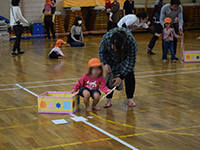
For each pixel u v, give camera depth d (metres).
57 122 4.00
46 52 10.85
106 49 4.21
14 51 10.23
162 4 9.41
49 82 6.34
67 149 3.20
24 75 7.10
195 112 4.37
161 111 4.44
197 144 3.29
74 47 11.99
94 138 3.48
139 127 3.81
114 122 4.01
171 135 3.54
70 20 16.64
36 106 4.75
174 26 8.73
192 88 5.70
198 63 8.25
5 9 15.64
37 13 16.56
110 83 4.49
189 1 20.75
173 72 7.15
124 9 13.19
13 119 4.17
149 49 9.82
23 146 3.29
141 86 5.90
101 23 17.36
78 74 7.09
